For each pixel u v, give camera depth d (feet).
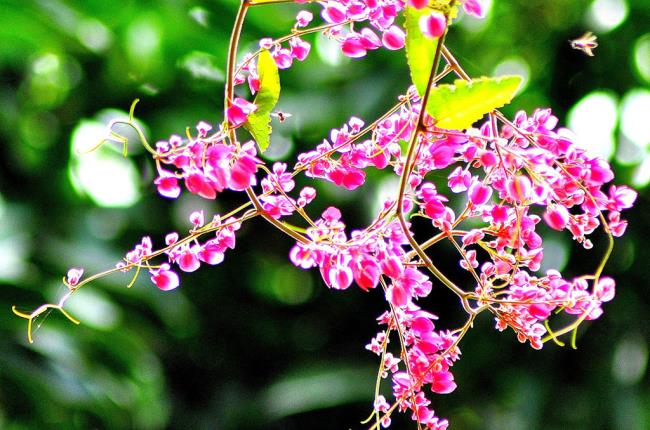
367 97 7.22
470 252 3.54
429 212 3.53
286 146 7.31
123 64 7.97
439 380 3.49
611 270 7.22
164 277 3.49
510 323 3.49
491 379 7.34
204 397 8.28
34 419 6.69
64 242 7.34
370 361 7.85
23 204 7.66
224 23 7.45
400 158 3.53
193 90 8.05
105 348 6.90
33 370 6.39
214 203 8.00
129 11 7.57
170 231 7.97
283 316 8.50
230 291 8.40
